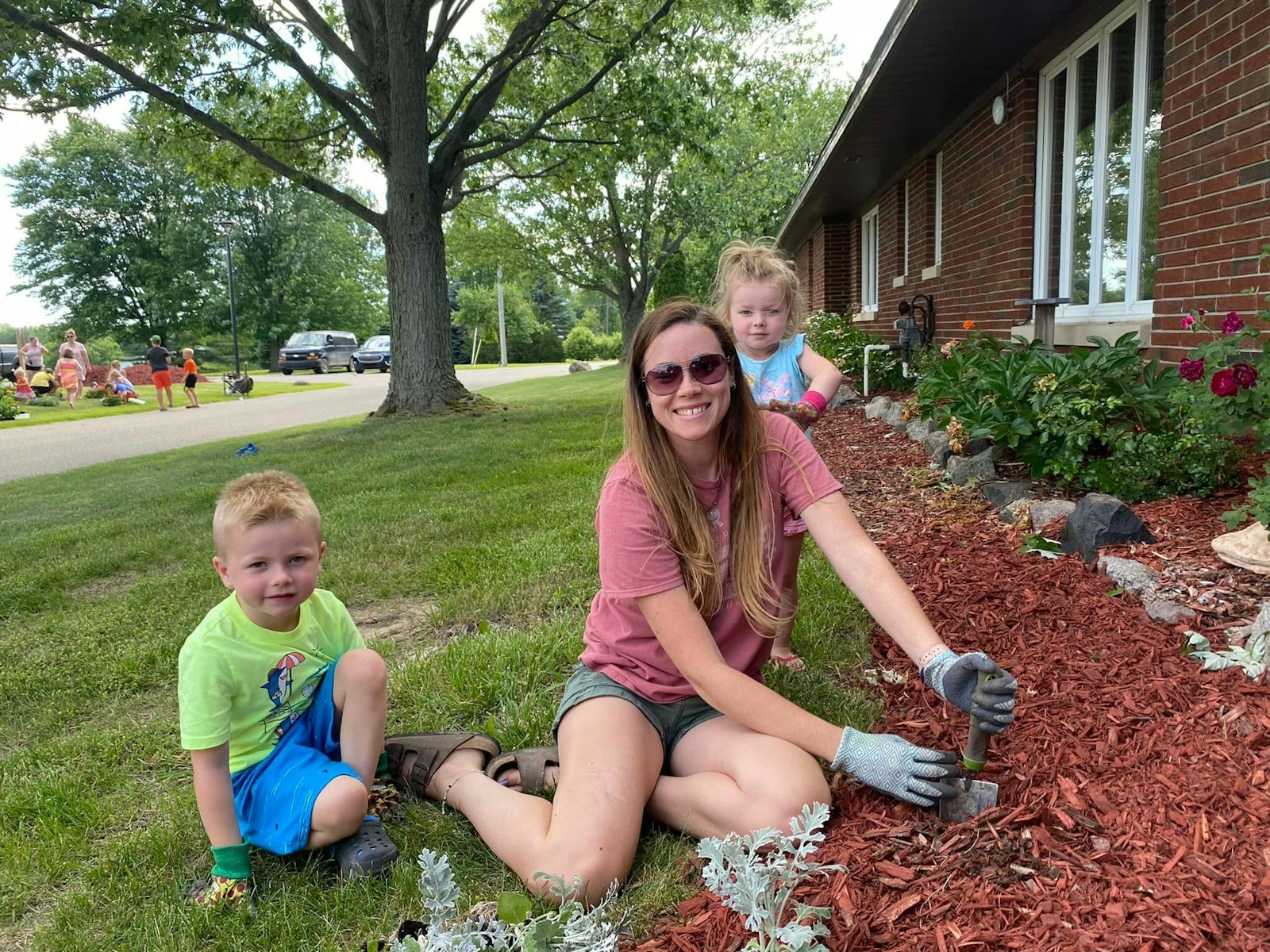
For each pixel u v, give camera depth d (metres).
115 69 11.35
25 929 2.04
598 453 8.12
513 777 2.37
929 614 3.20
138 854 2.24
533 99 16.27
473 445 9.30
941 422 6.31
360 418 15.95
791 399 3.17
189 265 53.72
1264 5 4.48
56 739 2.99
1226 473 3.98
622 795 1.96
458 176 13.84
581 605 3.80
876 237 16.31
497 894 1.92
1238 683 2.34
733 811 1.96
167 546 5.68
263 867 2.16
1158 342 5.60
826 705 2.65
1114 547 3.45
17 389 23.34
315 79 12.32
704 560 2.16
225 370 57.09
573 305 103.25
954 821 1.95
